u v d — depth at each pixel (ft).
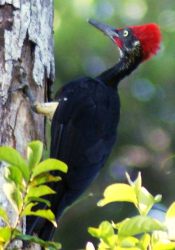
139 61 42.32
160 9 66.90
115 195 24.29
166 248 23.12
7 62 32.04
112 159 65.92
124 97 67.36
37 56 33.22
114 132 38.52
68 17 64.64
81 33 64.90
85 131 37.06
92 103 37.96
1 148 22.41
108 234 23.12
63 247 63.67
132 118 67.15
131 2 66.74
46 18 34.30
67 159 36.27
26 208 23.25
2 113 31.37
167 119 67.41
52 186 33.91
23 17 32.91
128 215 62.80
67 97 38.09
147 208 24.26
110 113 38.40
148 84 67.77
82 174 35.70
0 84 31.65
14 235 23.15
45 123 33.99
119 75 41.11
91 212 63.72
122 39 42.83
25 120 31.99
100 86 39.24
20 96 32.14
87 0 64.69
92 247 24.35
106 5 66.03
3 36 32.27
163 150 66.39
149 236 23.75
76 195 35.01
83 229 63.82
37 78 33.17
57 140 37.11
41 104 33.19
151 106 67.87
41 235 31.04
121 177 65.36
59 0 64.64
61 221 63.93
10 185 23.27
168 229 23.06
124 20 66.13
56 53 65.00
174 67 66.39
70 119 37.32
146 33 42.52
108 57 66.03
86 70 65.57
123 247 23.30
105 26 43.80
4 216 23.43
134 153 66.18
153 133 67.05
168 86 67.21
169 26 66.39
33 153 23.03
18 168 22.67
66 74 65.16
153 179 65.57
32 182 23.08
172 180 65.31
